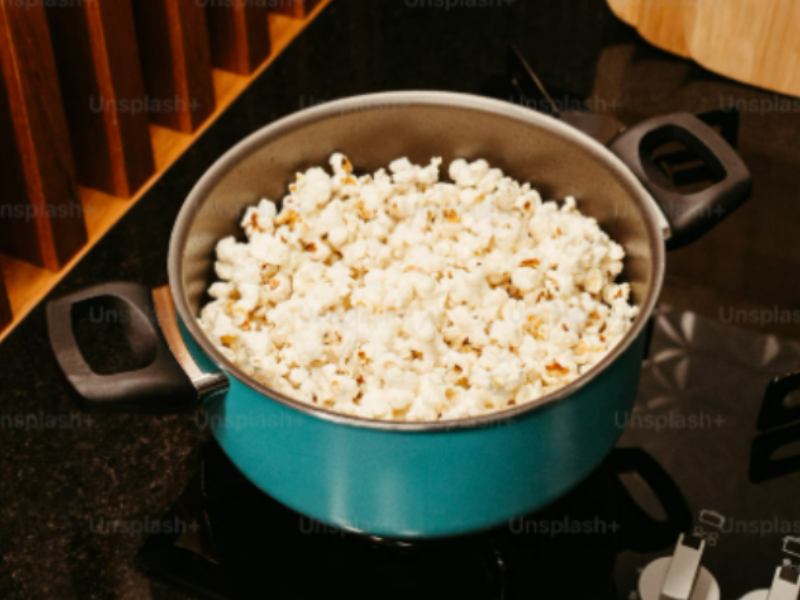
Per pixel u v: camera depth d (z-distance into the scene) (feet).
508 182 2.40
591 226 2.29
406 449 1.83
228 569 2.13
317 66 3.24
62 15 2.73
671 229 2.24
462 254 2.28
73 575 2.17
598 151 2.22
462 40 3.28
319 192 2.33
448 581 2.08
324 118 2.33
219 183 2.23
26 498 2.28
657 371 2.38
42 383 2.49
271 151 2.32
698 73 3.09
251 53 3.24
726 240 2.64
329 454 1.86
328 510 1.97
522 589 2.06
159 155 3.13
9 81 2.57
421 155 2.48
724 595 2.07
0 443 2.37
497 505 1.94
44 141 2.68
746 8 2.90
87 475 2.31
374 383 2.11
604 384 1.89
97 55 2.75
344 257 2.35
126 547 2.20
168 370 1.94
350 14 3.40
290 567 2.12
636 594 2.06
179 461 2.33
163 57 3.01
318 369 2.12
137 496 2.28
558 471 1.95
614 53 3.18
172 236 2.09
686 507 2.18
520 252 2.28
